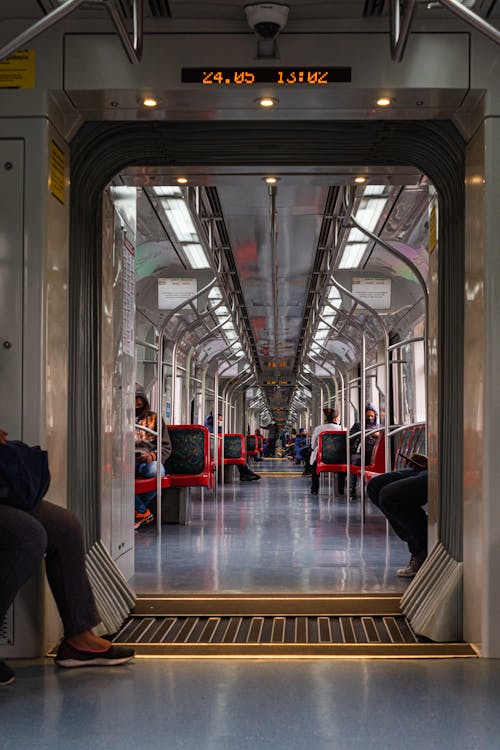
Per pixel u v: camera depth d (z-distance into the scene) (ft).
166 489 31.01
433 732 8.92
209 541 25.90
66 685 10.67
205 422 54.44
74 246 13.88
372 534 27.81
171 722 9.20
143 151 14.55
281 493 48.39
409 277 31.96
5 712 9.57
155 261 33.19
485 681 10.90
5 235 12.42
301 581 18.31
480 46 12.60
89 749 8.36
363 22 12.62
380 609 15.15
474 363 12.90
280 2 12.08
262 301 43.57
